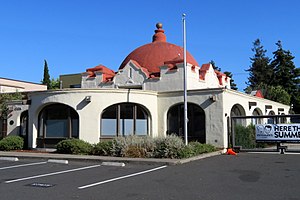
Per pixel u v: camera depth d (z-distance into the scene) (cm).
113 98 2209
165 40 3303
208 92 2178
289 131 1955
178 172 1257
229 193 883
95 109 2167
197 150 1783
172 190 926
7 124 2802
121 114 2248
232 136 2128
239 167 1374
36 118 2308
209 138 2144
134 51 3116
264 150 2025
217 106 2136
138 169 1362
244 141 2231
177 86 2522
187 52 3086
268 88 5197
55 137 2248
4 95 2930
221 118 2114
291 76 6256
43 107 2302
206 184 1009
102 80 2838
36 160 1739
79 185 1012
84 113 2169
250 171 1262
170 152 1644
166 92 2348
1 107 2777
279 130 1984
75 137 2197
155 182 1052
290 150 2045
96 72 2866
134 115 2283
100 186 994
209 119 2155
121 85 2745
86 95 2183
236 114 2431
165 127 2339
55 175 1219
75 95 2191
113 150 1791
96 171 1316
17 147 2241
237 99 2356
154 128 2345
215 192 896
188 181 1062
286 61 6344
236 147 2095
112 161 1591
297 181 1050
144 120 2330
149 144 1734
